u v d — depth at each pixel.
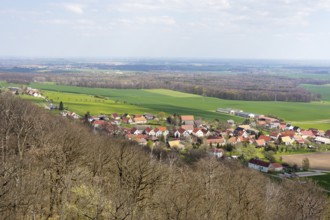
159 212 47.34
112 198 46.53
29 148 63.25
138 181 54.34
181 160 116.12
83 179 50.22
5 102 96.25
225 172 83.62
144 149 113.12
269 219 58.28
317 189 92.25
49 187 48.00
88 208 42.44
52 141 64.62
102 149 69.62
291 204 67.69
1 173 44.12
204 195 59.34
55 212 44.59
